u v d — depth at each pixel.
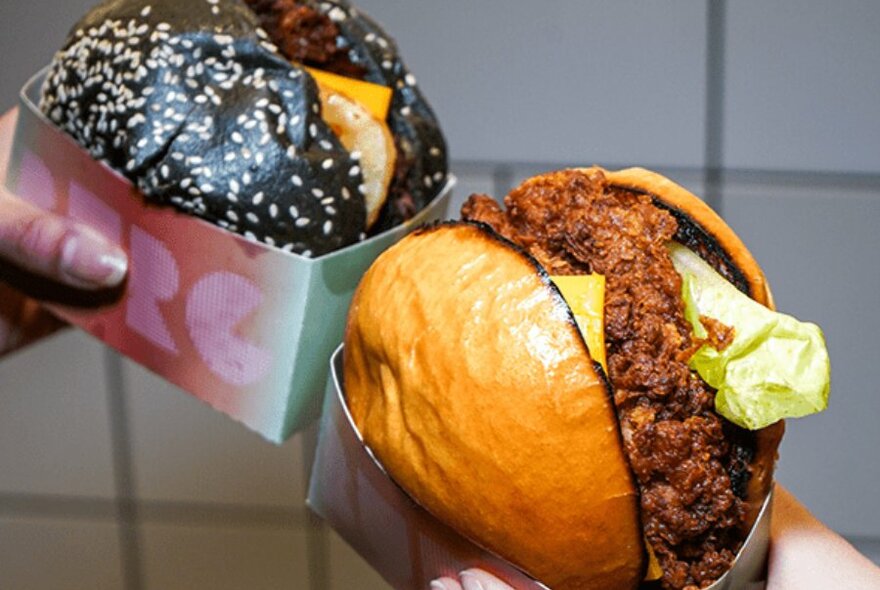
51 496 0.89
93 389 0.86
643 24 0.74
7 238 0.51
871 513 0.80
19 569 0.91
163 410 0.86
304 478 0.87
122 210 0.51
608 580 0.44
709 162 0.76
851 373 0.78
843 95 0.74
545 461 0.42
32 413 0.87
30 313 0.63
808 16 0.73
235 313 0.50
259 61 0.50
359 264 0.51
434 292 0.44
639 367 0.44
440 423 0.43
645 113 0.75
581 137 0.76
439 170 0.56
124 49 0.50
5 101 0.79
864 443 0.79
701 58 0.74
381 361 0.45
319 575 0.89
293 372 0.50
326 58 0.55
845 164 0.75
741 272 0.46
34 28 0.77
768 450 0.46
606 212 0.46
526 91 0.75
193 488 0.88
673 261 0.46
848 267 0.76
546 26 0.74
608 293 0.45
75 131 0.50
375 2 0.75
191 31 0.50
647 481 0.44
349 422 0.46
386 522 0.47
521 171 0.77
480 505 0.43
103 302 0.53
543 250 0.46
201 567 0.90
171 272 0.51
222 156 0.49
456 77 0.75
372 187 0.52
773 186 0.76
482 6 0.74
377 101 0.53
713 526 0.45
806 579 0.49
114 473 0.88
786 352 0.45
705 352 0.45
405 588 0.48
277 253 0.49
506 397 0.42
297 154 0.49
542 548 0.43
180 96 0.49
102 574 0.91
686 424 0.44
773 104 0.74
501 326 0.43
